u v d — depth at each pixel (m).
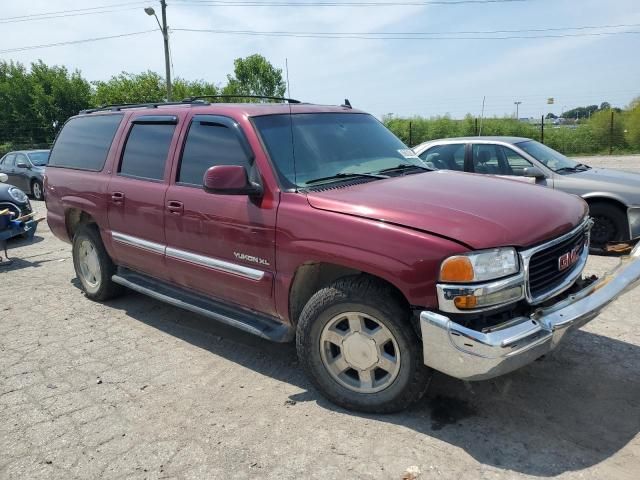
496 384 3.46
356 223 2.97
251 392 3.52
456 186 3.43
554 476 2.57
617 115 27.70
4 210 7.14
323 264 3.35
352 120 4.33
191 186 3.97
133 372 3.85
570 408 3.16
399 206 2.99
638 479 2.53
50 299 5.58
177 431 3.09
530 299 2.81
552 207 3.18
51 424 3.20
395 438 2.93
